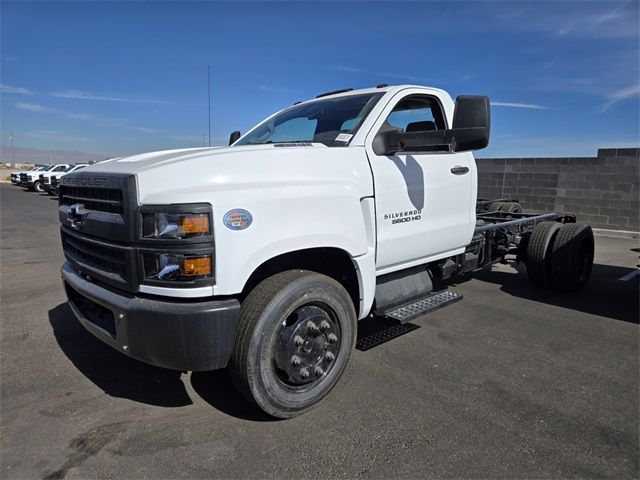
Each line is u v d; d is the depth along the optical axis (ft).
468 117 10.12
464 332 14.55
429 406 9.99
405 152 12.35
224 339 8.33
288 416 9.37
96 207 9.41
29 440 8.72
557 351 13.08
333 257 11.15
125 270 8.43
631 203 37.17
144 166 8.56
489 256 17.80
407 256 12.41
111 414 9.66
